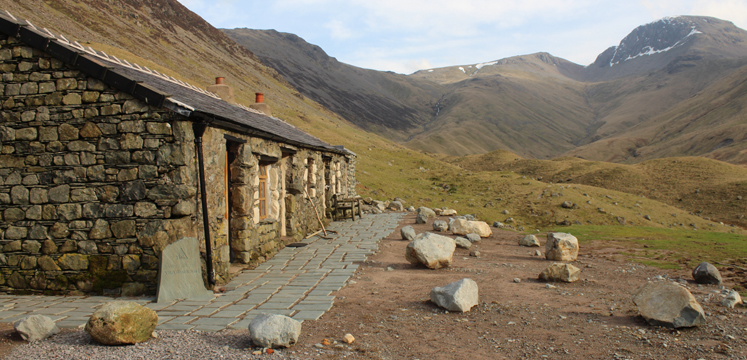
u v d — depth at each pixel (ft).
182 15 478.59
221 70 370.12
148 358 14.70
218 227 27.32
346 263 33.40
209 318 19.94
